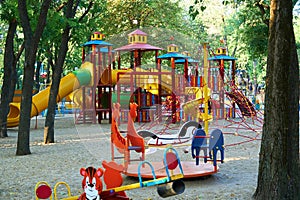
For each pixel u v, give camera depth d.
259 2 17.80
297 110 7.38
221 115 22.78
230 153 13.81
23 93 14.29
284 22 7.27
